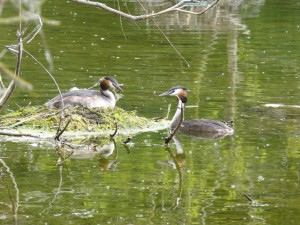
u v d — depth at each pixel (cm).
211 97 1906
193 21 3197
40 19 1220
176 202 1162
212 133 1595
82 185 1246
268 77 2158
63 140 1520
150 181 1270
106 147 1493
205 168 1345
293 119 1700
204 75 2170
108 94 1772
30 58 2342
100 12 3369
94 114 1656
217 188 1234
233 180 1270
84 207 1141
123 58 2380
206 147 1493
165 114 1755
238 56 2472
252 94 1944
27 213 1112
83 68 2211
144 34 2855
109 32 2881
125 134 1598
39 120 1617
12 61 2294
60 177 1284
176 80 2084
